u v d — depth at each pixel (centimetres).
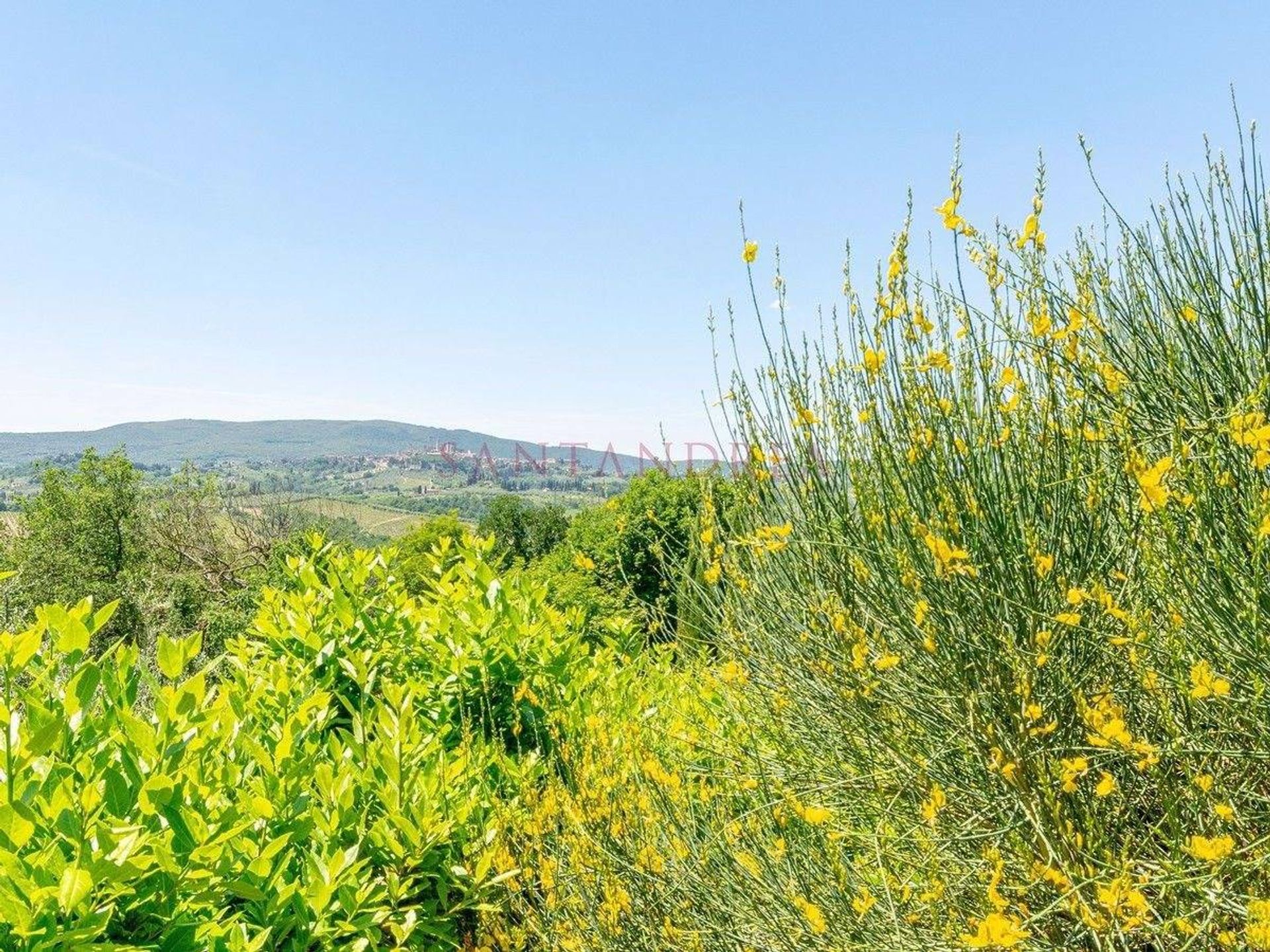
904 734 203
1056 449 191
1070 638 190
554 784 281
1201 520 162
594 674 368
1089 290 218
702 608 288
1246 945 143
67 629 185
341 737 277
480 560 372
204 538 2786
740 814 251
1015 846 184
